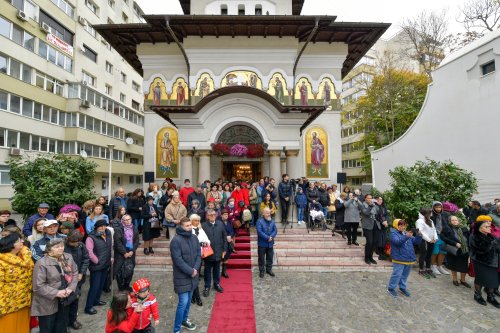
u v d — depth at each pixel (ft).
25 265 13.93
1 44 63.26
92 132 92.07
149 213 29.09
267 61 51.90
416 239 25.67
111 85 110.93
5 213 22.20
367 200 27.96
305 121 40.42
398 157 60.49
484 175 43.37
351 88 131.34
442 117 51.08
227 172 52.90
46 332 13.82
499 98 41.42
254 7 59.67
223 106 39.17
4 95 64.69
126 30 50.31
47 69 77.77
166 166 55.67
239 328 17.04
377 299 21.04
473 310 19.49
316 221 38.88
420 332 16.85
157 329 16.88
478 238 20.45
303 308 19.58
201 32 49.98
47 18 78.95
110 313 12.16
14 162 31.17
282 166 43.37
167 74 55.06
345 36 52.80
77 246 17.12
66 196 29.55
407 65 113.19
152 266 27.20
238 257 29.27
